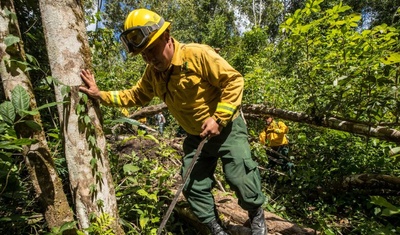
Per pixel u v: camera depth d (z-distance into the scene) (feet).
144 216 8.06
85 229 6.07
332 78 10.06
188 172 6.17
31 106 5.69
